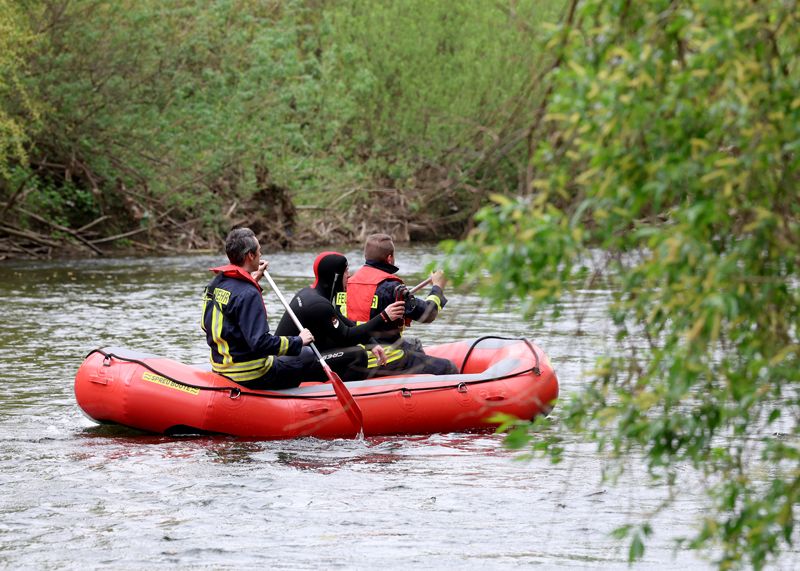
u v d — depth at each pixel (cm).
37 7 4591
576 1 517
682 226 476
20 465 1355
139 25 4912
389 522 1112
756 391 529
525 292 517
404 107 6156
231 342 1530
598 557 994
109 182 5131
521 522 1109
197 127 5256
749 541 565
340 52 6519
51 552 1019
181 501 1196
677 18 488
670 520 1099
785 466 1046
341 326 1605
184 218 5634
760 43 492
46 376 1997
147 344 2400
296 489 1249
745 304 505
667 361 563
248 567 972
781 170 504
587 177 495
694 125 502
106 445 1471
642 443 589
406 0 6375
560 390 1728
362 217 6131
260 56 5316
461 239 535
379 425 1542
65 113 4791
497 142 559
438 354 1817
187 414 1506
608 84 478
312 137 6116
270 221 5719
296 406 1527
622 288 523
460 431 1578
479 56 5981
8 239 4822
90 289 3609
